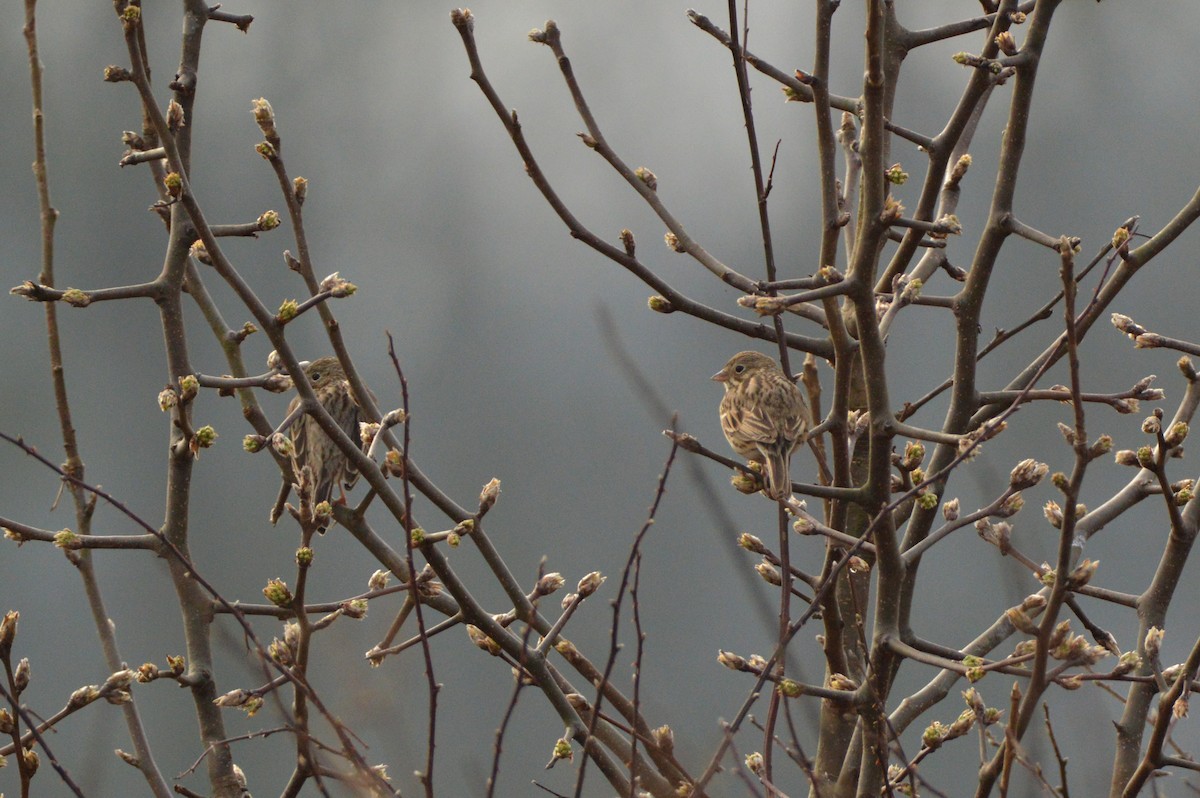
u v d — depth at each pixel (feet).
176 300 27.78
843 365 27.96
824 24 27.86
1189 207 29.04
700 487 23.20
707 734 27.89
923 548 25.86
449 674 64.54
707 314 31.50
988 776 22.54
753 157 28.07
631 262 30.78
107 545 26.99
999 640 28.96
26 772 21.93
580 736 26.16
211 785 26.07
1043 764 25.68
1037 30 29.60
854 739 28.55
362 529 30.12
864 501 26.78
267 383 26.86
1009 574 26.66
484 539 27.55
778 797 22.62
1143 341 28.86
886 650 25.98
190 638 26.71
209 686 26.50
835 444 28.50
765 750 22.77
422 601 27.35
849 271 26.73
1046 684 21.11
